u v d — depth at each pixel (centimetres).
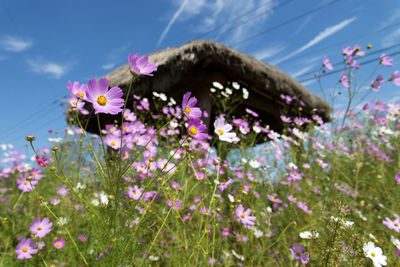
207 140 198
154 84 223
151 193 87
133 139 96
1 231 127
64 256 107
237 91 263
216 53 221
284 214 156
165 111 180
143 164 90
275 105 316
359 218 144
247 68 249
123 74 268
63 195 123
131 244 69
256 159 172
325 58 178
